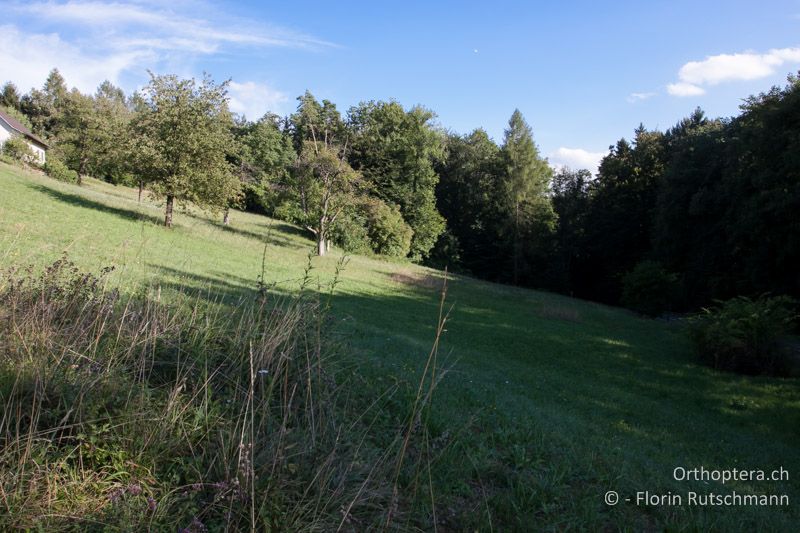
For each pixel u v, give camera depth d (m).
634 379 13.33
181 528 2.53
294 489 3.10
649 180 46.25
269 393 3.85
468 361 10.87
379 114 46.75
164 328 4.54
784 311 15.49
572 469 4.82
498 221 54.38
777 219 24.45
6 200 17.84
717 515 4.51
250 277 15.00
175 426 3.36
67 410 3.02
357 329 10.06
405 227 41.72
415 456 4.26
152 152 22.14
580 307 31.98
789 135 23.44
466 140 61.25
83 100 45.78
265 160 43.41
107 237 15.09
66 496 2.63
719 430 9.37
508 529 3.54
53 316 4.04
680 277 34.03
